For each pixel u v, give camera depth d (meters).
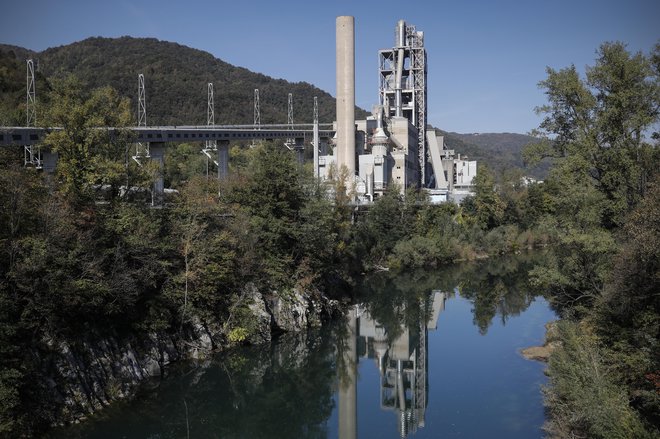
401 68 170.50
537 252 126.12
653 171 41.75
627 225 36.69
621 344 32.59
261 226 59.78
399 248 104.62
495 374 46.97
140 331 44.16
